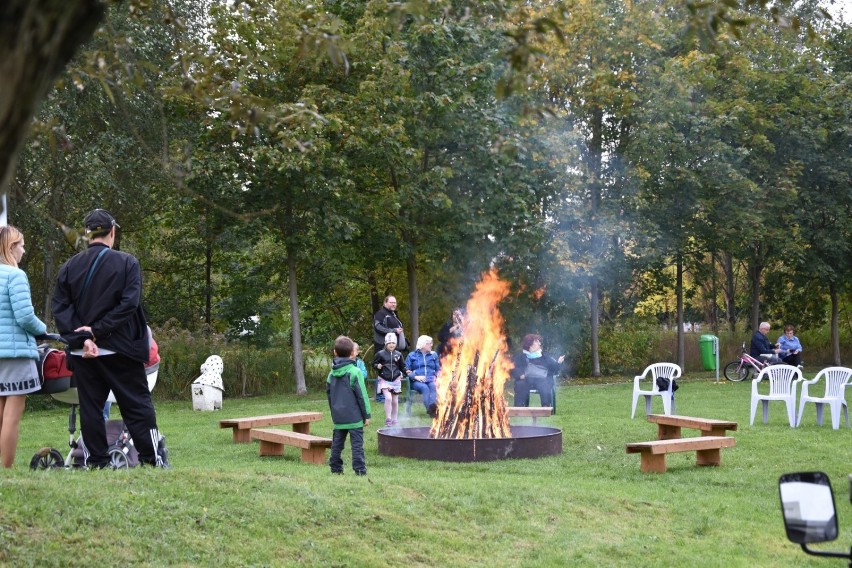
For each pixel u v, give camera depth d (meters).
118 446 8.69
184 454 12.52
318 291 29.02
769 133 31.88
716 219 30.44
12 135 2.23
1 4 2.13
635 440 14.17
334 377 10.10
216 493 7.16
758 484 10.52
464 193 26.28
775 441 13.80
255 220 23.53
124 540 6.04
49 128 5.38
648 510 8.82
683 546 7.65
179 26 6.07
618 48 28.14
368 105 23.22
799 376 16.02
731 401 20.97
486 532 7.57
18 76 2.19
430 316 29.80
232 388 24.47
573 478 10.80
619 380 29.34
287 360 25.77
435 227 26.06
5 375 7.75
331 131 22.67
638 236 29.12
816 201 32.88
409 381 17.53
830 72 33.50
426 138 24.64
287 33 5.78
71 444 8.73
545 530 7.80
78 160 21.48
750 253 33.66
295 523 6.93
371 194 25.66
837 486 10.39
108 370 7.81
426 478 9.28
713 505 9.23
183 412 19.48
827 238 32.56
